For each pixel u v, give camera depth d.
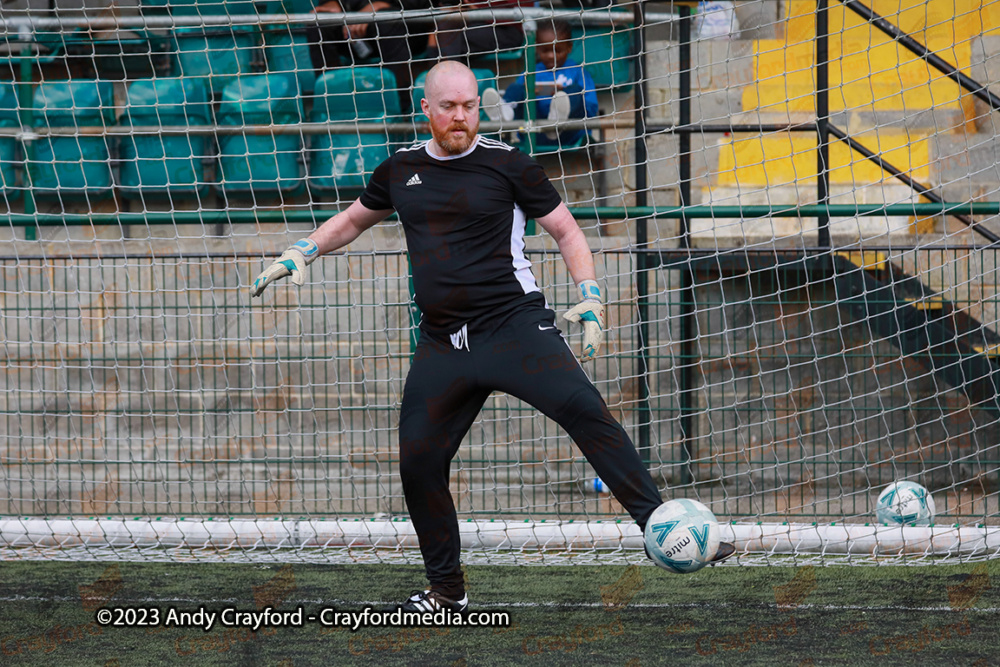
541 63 21.81
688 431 20.59
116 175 23.09
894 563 14.58
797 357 20.66
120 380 20.94
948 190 23.20
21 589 13.56
